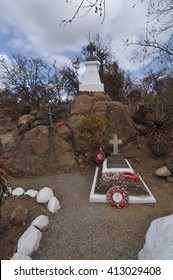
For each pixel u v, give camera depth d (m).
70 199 4.37
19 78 17.27
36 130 6.56
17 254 2.78
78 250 2.99
